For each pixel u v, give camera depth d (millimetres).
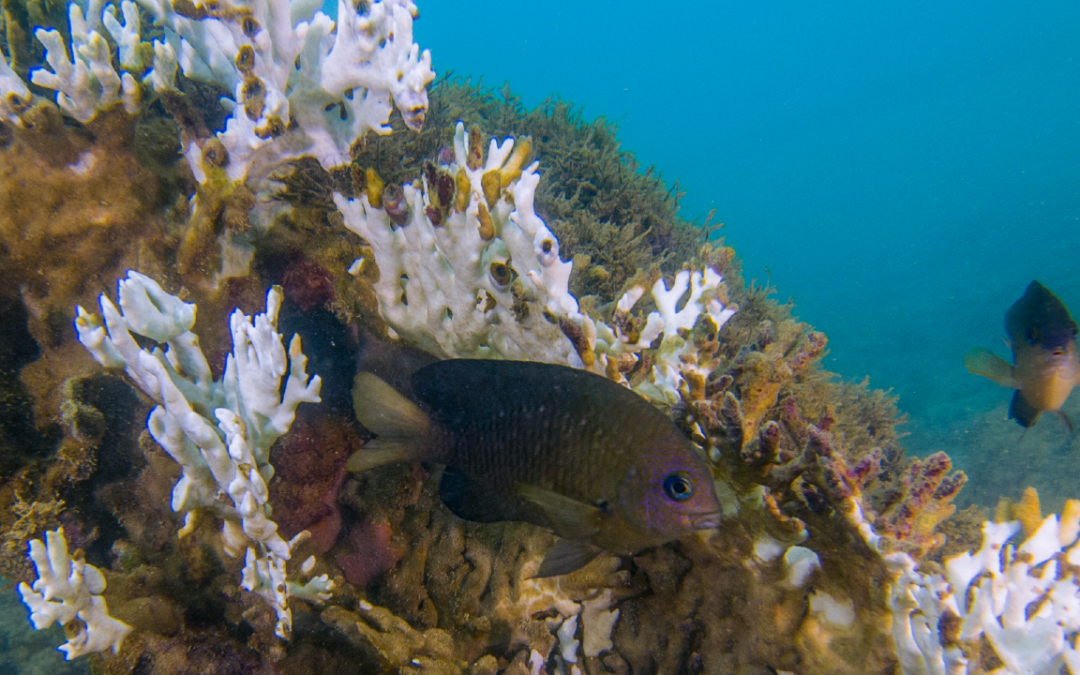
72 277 242
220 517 223
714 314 243
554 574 208
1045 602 181
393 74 216
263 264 250
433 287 239
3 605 435
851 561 193
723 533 212
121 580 225
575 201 577
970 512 377
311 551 237
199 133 233
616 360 230
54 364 249
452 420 208
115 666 222
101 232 241
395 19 212
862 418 531
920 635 185
